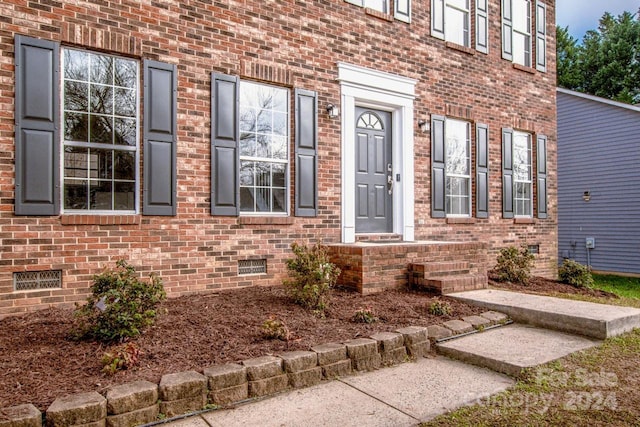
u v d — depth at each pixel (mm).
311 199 6473
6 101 4461
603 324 4484
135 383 2908
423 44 7906
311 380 3502
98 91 5062
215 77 5691
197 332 4020
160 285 3973
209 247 5598
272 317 4273
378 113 7555
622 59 24219
